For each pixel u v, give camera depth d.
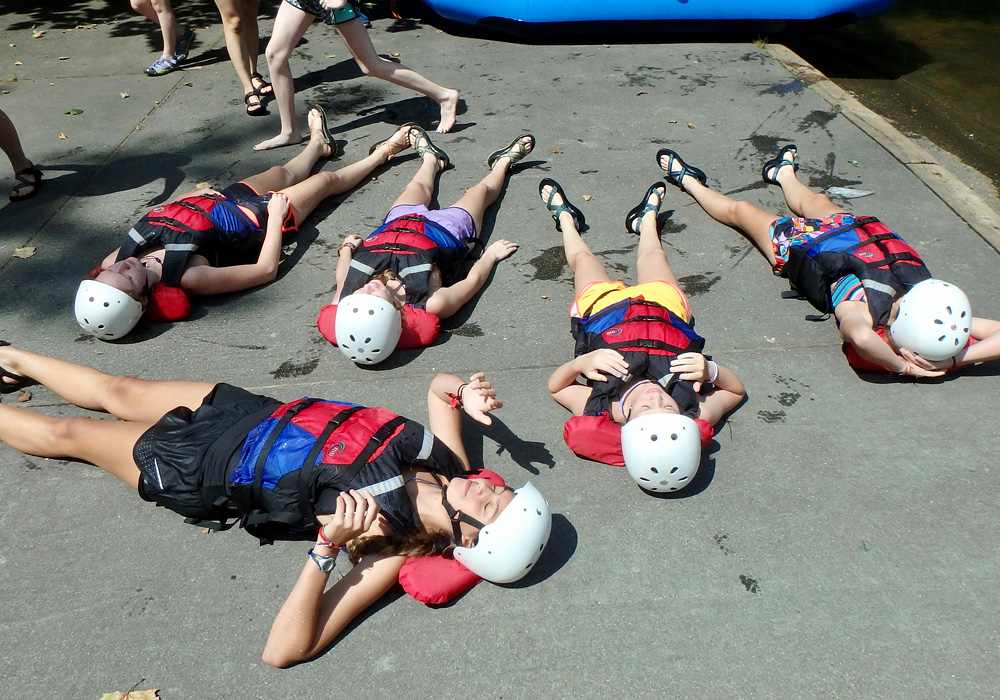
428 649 2.58
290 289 4.34
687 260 4.51
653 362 3.33
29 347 3.92
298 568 2.82
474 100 6.52
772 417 3.42
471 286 4.15
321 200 5.04
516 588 2.77
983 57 7.96
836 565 2.79
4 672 2.51
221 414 3.02
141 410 3.27
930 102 6.95
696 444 2.91
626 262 4.48
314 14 5.33
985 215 4.74
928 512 2.96
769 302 4.14
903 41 8.48
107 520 3.02
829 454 3.22
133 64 7.49
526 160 5.60
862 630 2.58
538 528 2.64
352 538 2.52
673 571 2.79
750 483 3.11
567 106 6.36
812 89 6.50
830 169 5.31
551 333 3.98
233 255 4.38
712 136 5.80
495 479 2.89
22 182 5.23
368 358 3.62
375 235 4.14
